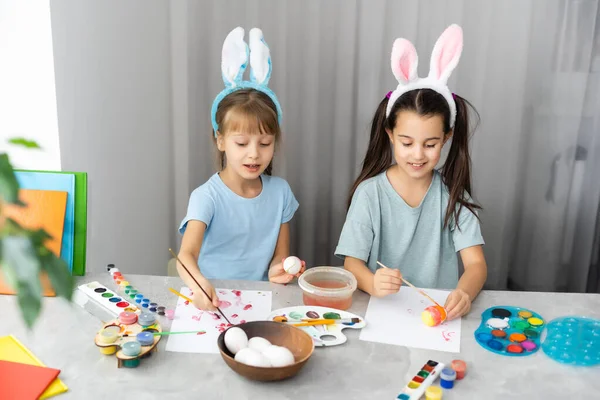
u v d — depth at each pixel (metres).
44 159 1.43
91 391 0.83
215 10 1.77
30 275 0.38
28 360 0.89
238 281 1.18
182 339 0.96
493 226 1.99
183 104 1.81
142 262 1.82
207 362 0.90
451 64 1.24
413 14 1.79
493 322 1.04
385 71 1.85
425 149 1.24
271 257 1.49
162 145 1.81
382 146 1.39
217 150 1.48
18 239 0.38
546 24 1.82
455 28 1.23
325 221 2.01
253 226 1.45
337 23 1.82
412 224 1.36
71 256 1.14
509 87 1.86
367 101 1.87
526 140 1.94
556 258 2.01
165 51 1.75
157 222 1.85
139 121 1.71
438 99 1.23
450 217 1.35
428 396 0.82
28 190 1.13
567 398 0.84
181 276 1.16
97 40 1.53
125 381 0.85
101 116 1.58
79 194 1.14
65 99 1.44
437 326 1.03
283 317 1.03
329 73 1.86
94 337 0.95
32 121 1.41
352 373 0.89
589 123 1.91
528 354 0.95
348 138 1.91
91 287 1.10
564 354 0.94
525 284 2.06
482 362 0.92
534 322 1.04
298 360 0.91
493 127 1.90
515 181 1.97
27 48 1.37
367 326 1.02
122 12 1.59
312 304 1.09
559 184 1.94
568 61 1.84
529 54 1.85
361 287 1.17
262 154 1.33
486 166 1.94
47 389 0.82
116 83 1.61
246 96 1.31
